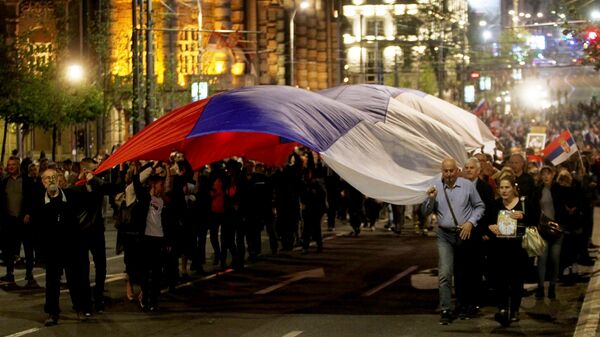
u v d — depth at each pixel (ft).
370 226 122.72
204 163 80.12
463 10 396.37
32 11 200.64
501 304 53.93
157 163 67.87
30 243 71.20
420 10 324.39
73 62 181.37
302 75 264.52
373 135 66.69
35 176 78.33
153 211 59.77
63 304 62.59
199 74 195.72
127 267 62.80
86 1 207.21
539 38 435.53
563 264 71.05
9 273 72.13
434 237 112.06
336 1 303.48
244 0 242.37
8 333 52.65
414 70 371.35
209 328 53.88
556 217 67.97
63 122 173.58
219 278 75.41
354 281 73.36
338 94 78.02
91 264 83.61
